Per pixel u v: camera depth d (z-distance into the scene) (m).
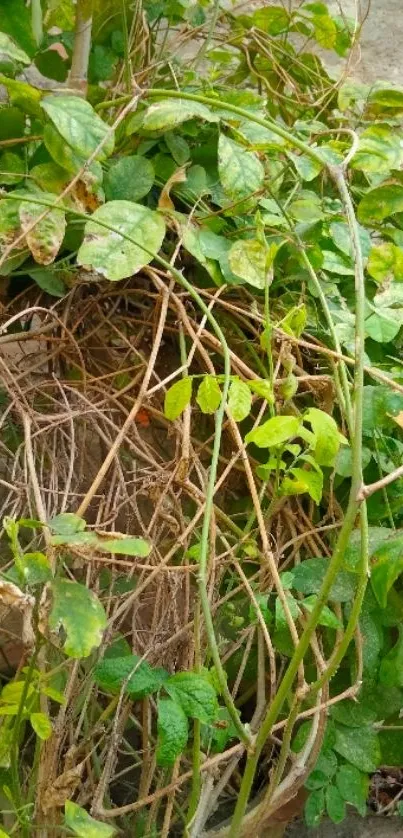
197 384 0.75
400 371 0.73
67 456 0.70
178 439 0.65
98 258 0.62
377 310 0.68
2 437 0.74
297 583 0.66
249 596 0.65
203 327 0.67
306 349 0.74
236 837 0.56
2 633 0.77
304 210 0.74
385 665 0.69
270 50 1.01
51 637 0.55
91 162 0.64
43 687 0.54
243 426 0.74
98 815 0.58
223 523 0.73
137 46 0.88
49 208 0.64
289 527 0.73
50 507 0.67
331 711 0.71
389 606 0.70
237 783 0.80
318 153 0.67
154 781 0.71
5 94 0.97
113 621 0.60
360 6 1.32
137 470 0.66
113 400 0.68
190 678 0.53
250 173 0.68
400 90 0.89
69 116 0.64
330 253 0.75
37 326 0.78
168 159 0.76
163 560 0.59
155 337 0.66
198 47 1.15
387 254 0.67
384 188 0.75
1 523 0.66
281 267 0.76
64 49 1.03
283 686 0.50
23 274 0.70
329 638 0.70
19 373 0.69
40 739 0.58
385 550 0.62
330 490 0.70
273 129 0.64
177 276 0.61
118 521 0.75
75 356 0.73
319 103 0.96
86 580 0.60
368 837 0.91
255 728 0.69
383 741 0.77
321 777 0.70
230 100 0.82
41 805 0.55
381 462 0.72
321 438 0.55
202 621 0.63
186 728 0.50
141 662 0.55
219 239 0.72
